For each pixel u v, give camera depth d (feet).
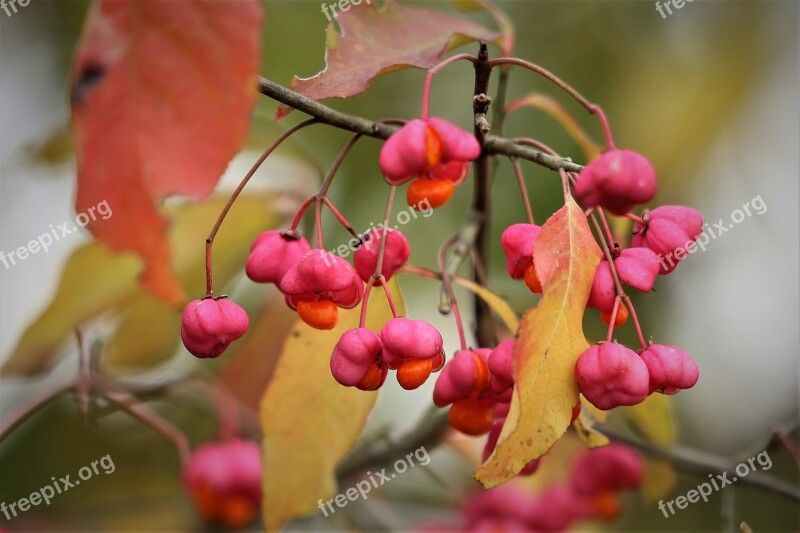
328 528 1.90
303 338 1.49
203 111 1.21
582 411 1.48
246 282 1.99
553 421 1.31
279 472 1.50
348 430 1.50
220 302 1.37
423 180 1.36
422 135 1.33
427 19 1.45
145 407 1.83
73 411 2.05
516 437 1.30
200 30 1.21
